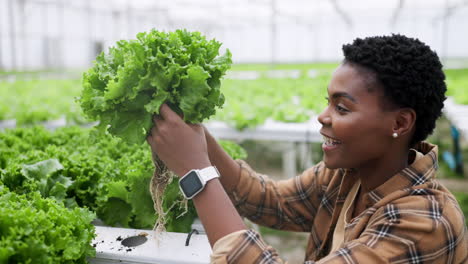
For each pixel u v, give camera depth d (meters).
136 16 32.97
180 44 1.82
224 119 5.84
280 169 9.12
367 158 1.75
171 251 2.00
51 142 4.07
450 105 7.37
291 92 10.40
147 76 1.69
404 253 1.55
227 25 38.75
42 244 1.68
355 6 24.30
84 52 34.16
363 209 1.89
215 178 1.60
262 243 1.58
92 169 2.78
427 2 22.78
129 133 1.76
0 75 20.73
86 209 2.06
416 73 1.60
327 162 1.80
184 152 1.60
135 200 2.47
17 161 2.81
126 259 1.98
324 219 2.21
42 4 23.84
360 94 1.66
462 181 8.05
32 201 2.07
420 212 1.60
